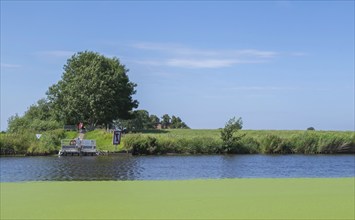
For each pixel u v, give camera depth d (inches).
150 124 5570.9
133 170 1440.7
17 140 2133.4
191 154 2261.3
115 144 2222.0
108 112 3385.8
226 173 1380.4
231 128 2346.2
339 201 395.2
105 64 3592.5
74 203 386.6
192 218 332.5
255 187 480.7
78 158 1952.5
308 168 1573.6
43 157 2011.6
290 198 412.2
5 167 1520.7
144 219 330.0
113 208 366.9
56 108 3449.8
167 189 468.4
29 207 370.6
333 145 2393.0
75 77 3452.3
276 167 1592.0
